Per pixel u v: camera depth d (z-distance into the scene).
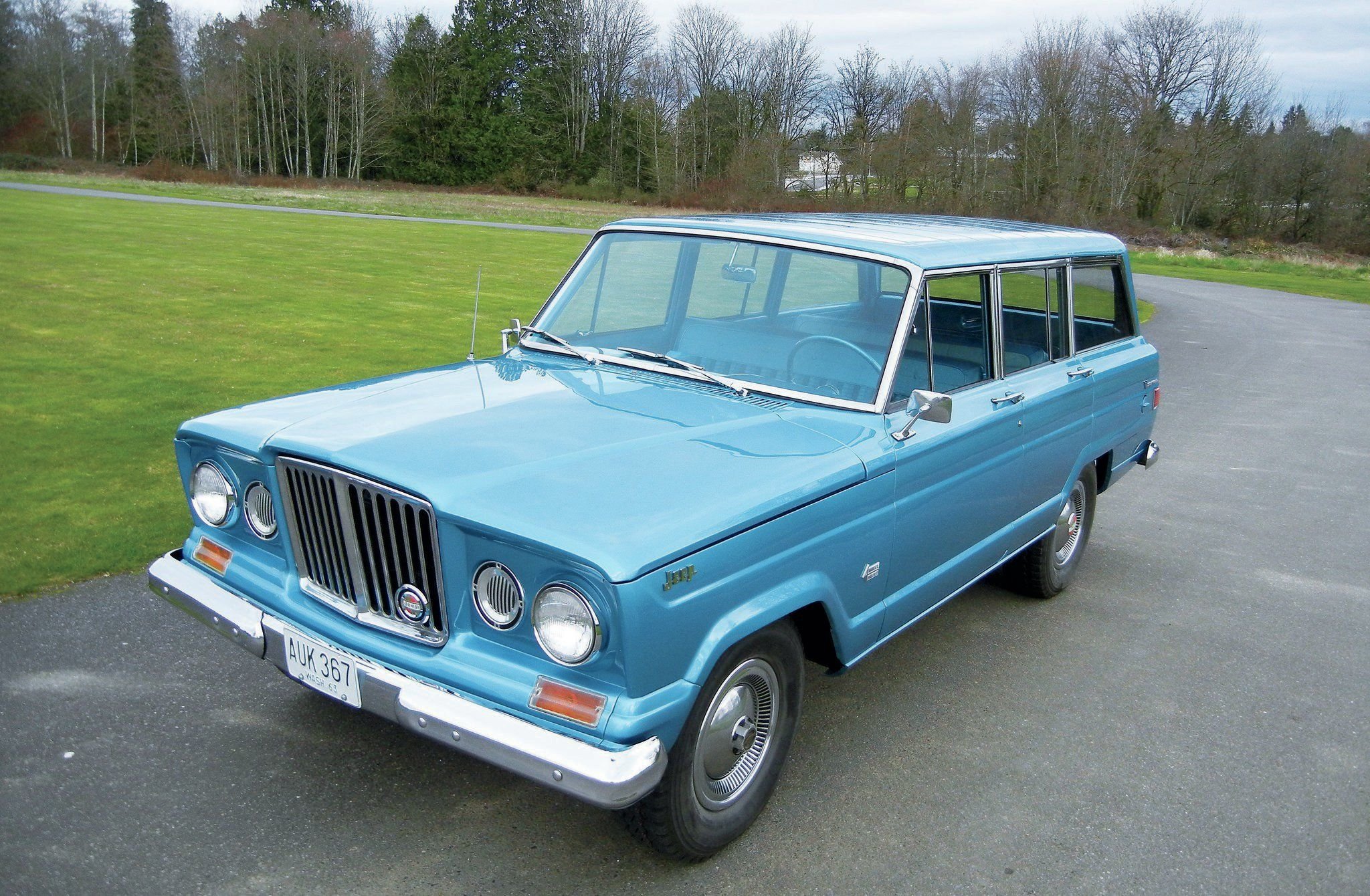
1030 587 5.45
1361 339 19.73
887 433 3.44
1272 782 3.75
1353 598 5.79
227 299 14.64
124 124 78.62
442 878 2.89
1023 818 3.42
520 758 2.48
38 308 12.71
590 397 3.48
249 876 2.84
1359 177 59.88
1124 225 59.12
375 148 86.25
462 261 23.42
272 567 3.18
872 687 4.37
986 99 62.69
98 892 2.73
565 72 91.19
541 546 2.46
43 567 4.88
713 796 3.03
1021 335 4.50
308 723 3.69
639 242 4.21
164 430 7.41
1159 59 62.25
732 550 2.71
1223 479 8.41
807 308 3.71
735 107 80.19
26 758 3.34
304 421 3.16
